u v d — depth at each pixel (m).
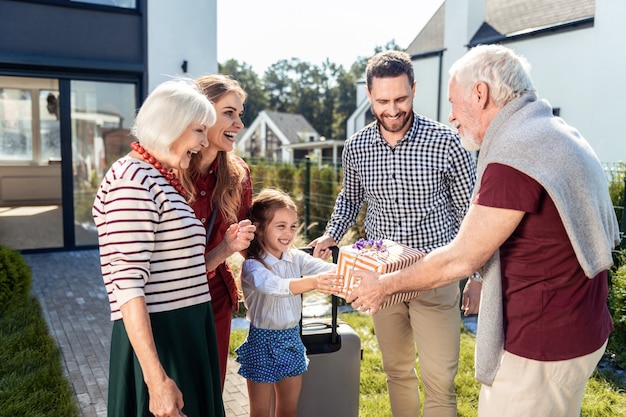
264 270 2.24
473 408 3.24
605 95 9.66
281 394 2.32
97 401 3.33
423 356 2.41
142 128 1.65
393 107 2.23
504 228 1.58
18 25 7.21
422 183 2.37
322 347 2.44
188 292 1.69
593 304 1.65
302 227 8.52
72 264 7.18
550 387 1.65
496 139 1.63
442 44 13.85
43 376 3.50
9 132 8.09
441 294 2.35
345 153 2.63
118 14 7.80
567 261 1.58
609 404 3.29
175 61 8.19
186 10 8.16
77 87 7.84
